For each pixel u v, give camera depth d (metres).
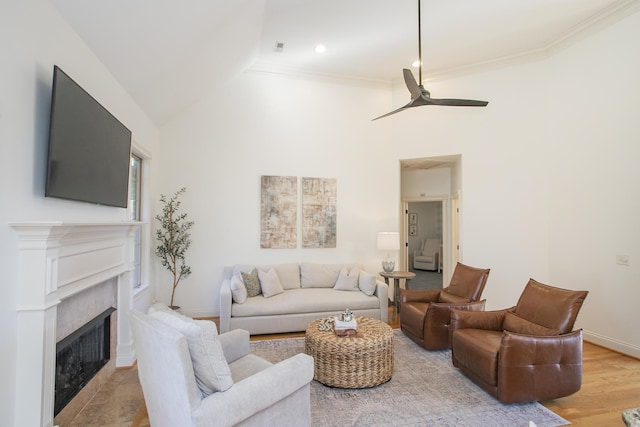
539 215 4.62
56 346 2.04
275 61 4.91
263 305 4.05
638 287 3.53
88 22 2.23
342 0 3.45
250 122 5.05
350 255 5.40
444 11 3.69
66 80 1.94
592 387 2.83
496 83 4.90
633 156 3.60
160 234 4.54
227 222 4.93
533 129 4.68
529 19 3.87
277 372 1.84
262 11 3.62
